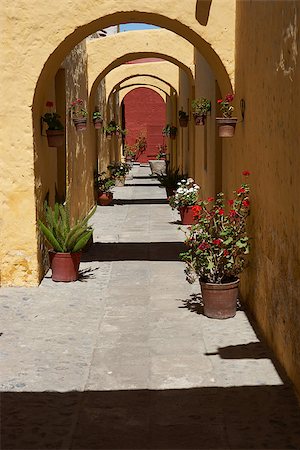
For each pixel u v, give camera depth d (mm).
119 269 8758
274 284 5258
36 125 7805
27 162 7613
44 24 7465
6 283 7773
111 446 3838
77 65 12469
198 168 13461
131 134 34312
